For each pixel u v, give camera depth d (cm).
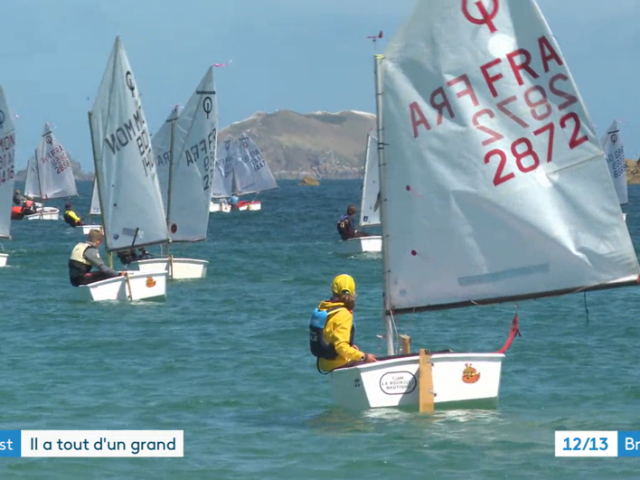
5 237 11019
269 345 5650
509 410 4000
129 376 4812
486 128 3872
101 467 3359
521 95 3859
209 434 3744
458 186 3894
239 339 5853
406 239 3941
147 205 8956
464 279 3925
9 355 5362
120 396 4391
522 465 3300
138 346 5628
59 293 8106
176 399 4325
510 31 3850
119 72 8762
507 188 3875
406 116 3909
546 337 5853
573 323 6369
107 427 3872
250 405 4212
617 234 3862
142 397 4375
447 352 3878
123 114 8800
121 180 8862
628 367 4938
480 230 3903
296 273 9800
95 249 7619
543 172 3872
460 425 3719
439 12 3866
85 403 4259
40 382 4672
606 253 3862
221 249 12938
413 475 3209
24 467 3353
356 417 3828
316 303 7531
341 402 3947
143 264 9062
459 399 3875
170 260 9175
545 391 4391
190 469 3316
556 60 3834
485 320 6550
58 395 4406
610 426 3762
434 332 6100
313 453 3450
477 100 3875
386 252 3956
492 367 3894
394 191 3941
